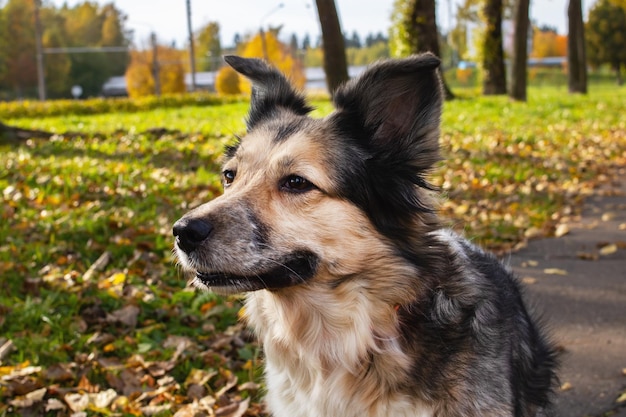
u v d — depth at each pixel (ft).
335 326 3.25
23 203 7.12
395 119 3.32
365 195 3.24
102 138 11.91
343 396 3.26
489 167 10.37
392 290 3.21
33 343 4.43
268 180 3.26
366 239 3.22
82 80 73.41
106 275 5.36
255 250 3.16
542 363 3.69
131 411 3.90
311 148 3.27
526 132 14.53
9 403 3.91
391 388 3.19
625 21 60.64
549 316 5.09
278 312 3.32
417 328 3.19
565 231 7.20
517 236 7.02
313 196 3.22
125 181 8.09
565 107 21.21
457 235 3.71
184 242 3.15
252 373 4.23
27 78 68.33
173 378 4.19
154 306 4.91
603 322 5.00
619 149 13.03
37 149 10.27
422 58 3.21
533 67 71.41
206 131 13.03
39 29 49.60
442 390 3.13
